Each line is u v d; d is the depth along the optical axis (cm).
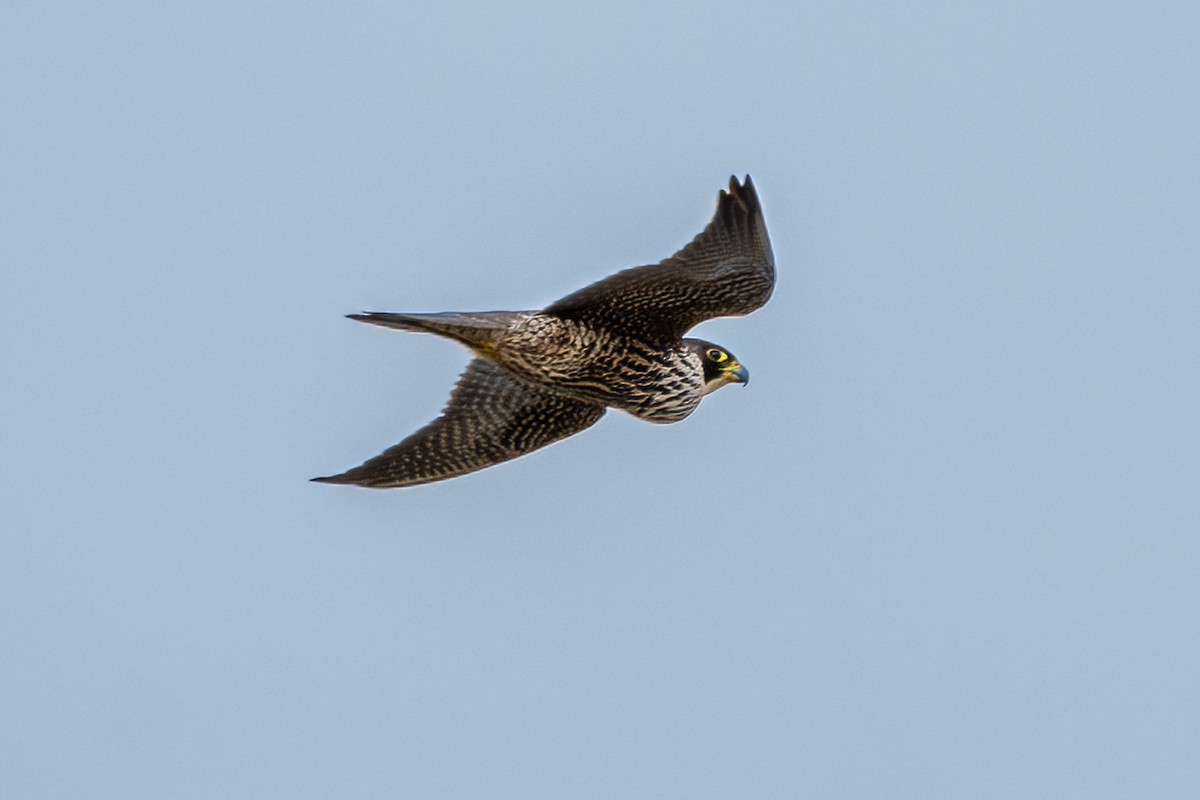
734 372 1734
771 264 1501
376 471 1739
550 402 1716
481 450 1750
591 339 1565
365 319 1457
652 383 1616
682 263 1485
